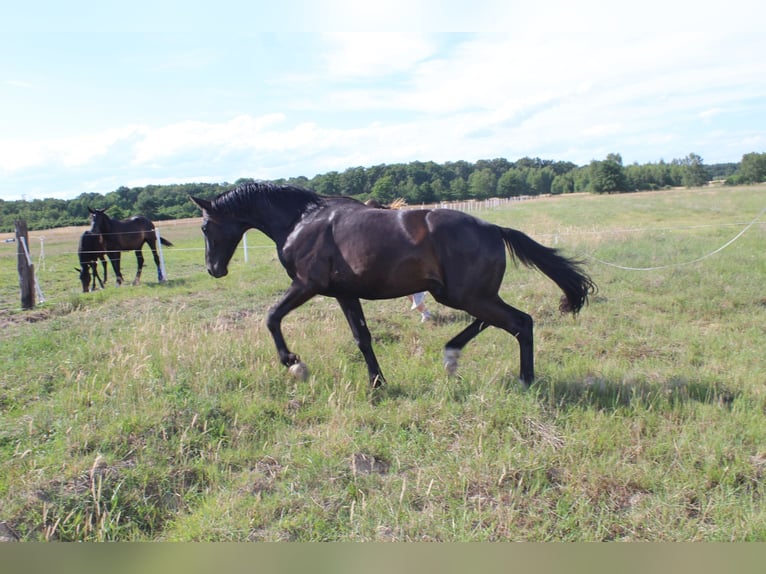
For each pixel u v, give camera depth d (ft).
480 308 16.05
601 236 51.19
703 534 9.73
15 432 13.98
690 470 11.51
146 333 21.25
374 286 16.15
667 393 15.26
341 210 16.72
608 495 10.98
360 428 14.19
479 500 10.58
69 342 21.74
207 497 11.47
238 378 17.17
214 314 27.73
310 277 16.57
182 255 67.82
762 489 11.03
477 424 13.51
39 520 10.61
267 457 12.92
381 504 10.85
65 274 52.90
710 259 36.32
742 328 22.95
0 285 44.86
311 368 17.83
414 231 15.72
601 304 26.89
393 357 19.84
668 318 24.59
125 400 15.28
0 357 20.25
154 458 12.73
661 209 115.24
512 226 80.48
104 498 11.28
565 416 13.96
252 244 80.38
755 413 14.08
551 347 21.11
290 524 10.41
